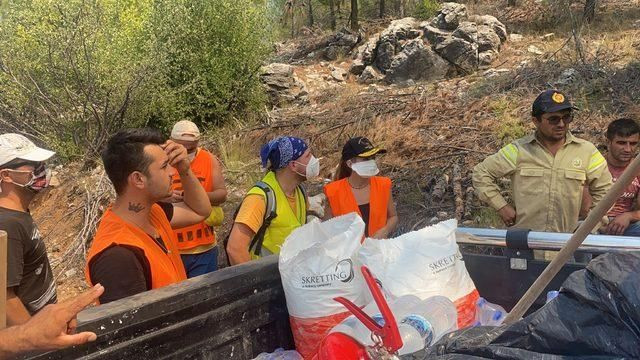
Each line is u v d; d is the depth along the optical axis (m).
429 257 2.38
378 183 4.34
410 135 9.11
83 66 9.99
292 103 12.58
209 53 11.26
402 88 12.25
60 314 1.48
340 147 9.54
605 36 12.78
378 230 4.27
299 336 2.36
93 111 10.02
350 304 1.82
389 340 1.71
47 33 9.91
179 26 10.98
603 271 1.49
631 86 9.09
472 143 8.59
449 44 12.93
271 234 3.53
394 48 13.88
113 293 2.41
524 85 10.08
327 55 16.28
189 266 4.66
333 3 23.48
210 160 4.85
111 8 10.82
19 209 2.87
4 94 10.40
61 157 10.45
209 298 2.15
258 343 2.38
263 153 3.65
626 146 4.24
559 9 14.94
